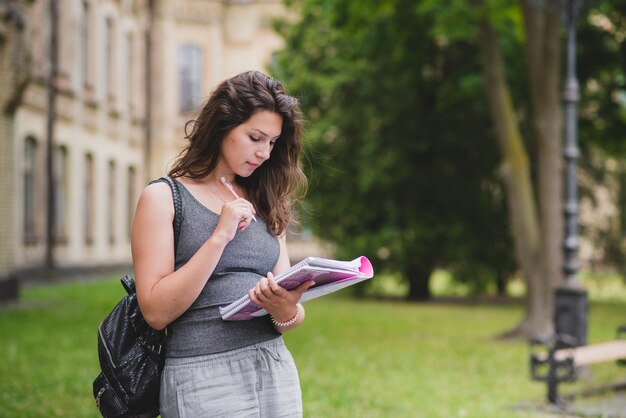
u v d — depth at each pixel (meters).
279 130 2.95
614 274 25.92
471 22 14.66
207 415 2.84
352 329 15.93
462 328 16.67
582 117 22.95
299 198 3.25
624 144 23.56
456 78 24.14
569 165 10.36
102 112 33.47
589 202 25.59
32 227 27.09
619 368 10.88
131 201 38.19
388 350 12.66
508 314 20.56
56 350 11.65
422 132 25.23
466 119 24.86
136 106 38.19
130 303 2.98
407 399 8.48
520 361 11.67
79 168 30.91
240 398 2.87
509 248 25.59
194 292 2.78
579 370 9.91
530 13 14.20
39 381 9.02
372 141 25.48
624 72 21.50
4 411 7.36
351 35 17.30
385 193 26.33
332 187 26.72
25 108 25.98
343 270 2.80
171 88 41.09
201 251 2.79
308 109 27.22
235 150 2.91
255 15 43.16
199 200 2.95
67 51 29.59
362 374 10.15
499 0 14.05
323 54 27.12
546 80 14.08
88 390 8.55
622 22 20.28
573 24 10.56
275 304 2.83
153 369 2.92
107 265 33.75
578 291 9.98
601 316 20.02
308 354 11.91
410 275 26.55
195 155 2.97
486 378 10.08
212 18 42.09
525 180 14.62
